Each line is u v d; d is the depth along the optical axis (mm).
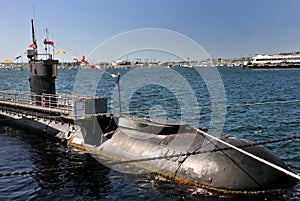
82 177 16062
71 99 24359
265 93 60219
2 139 23547
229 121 30875
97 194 14227
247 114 34344
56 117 23406
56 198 13984
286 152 20250
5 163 18375
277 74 125812
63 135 22266
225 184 13320
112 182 15297
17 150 20797
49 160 18734
